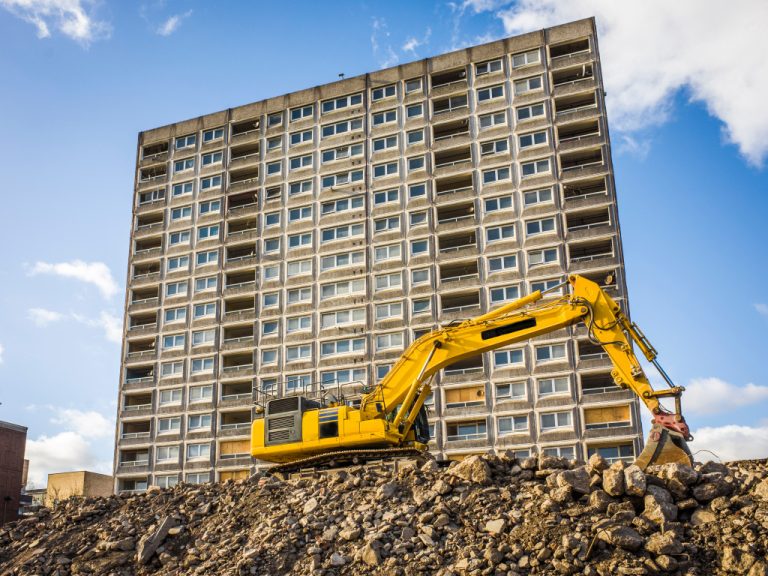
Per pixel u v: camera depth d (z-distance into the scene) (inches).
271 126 3213.6
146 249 3289.9
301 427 1396.4
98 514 1315.2
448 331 1364.4
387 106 3024.1
